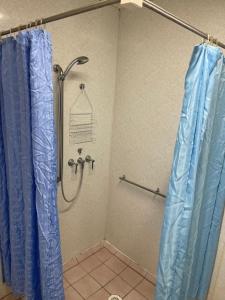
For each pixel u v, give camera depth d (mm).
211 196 1365
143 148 1903
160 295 1061
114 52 1962
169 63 1635
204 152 1070
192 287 1516
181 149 935
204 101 945
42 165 994
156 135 1795
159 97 1730
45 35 914
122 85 1980
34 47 906
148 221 1974
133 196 2061
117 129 2092
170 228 990
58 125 1686
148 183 1916
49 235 1047
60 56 1615
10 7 1327
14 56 1053
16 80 1080
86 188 2074
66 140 1805
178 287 1127
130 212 2111
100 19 1789
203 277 1562
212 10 1405
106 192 2289
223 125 1243
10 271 1539
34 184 1077
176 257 1059
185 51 1539
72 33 1644
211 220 1453
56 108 1653
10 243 1417
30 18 1417
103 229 2393
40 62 922
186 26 882
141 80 1828
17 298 1714
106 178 2244
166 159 1761
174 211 977
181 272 1104
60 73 1584
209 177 1301
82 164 1958
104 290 1882
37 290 1257
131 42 1852
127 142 2021
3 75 1148
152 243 1970
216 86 1003
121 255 2246
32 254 1171
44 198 1014
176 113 1648
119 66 1979
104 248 2377
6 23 1329
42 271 1093
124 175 2100
